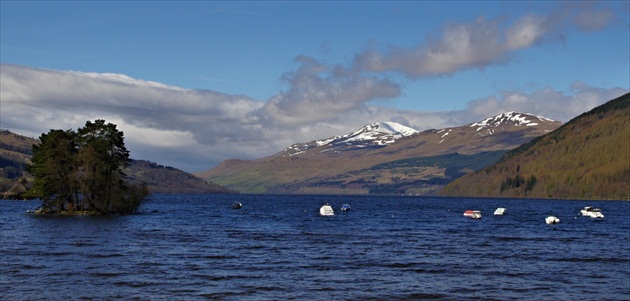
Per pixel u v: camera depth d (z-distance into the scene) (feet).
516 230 433.07
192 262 233.35
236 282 191.52
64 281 188.55
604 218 605.31
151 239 321.32
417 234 384.47
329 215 639.35
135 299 164.96
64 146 483.92
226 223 478.59
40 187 486.38
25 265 218.59
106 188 504.02
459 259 252.42
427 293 178.50
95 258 240.12
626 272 219.00
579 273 216.33
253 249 280.51
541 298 172.76
